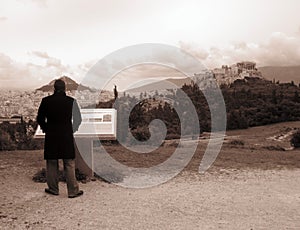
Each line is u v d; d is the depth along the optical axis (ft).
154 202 22.30
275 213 20.17
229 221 18.72
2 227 17.60
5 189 25.13
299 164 36.63
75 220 18.70
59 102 22.86
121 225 17.98
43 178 27.73
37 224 18.04
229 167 34.73
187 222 18.52
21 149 49.67
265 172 32.32
